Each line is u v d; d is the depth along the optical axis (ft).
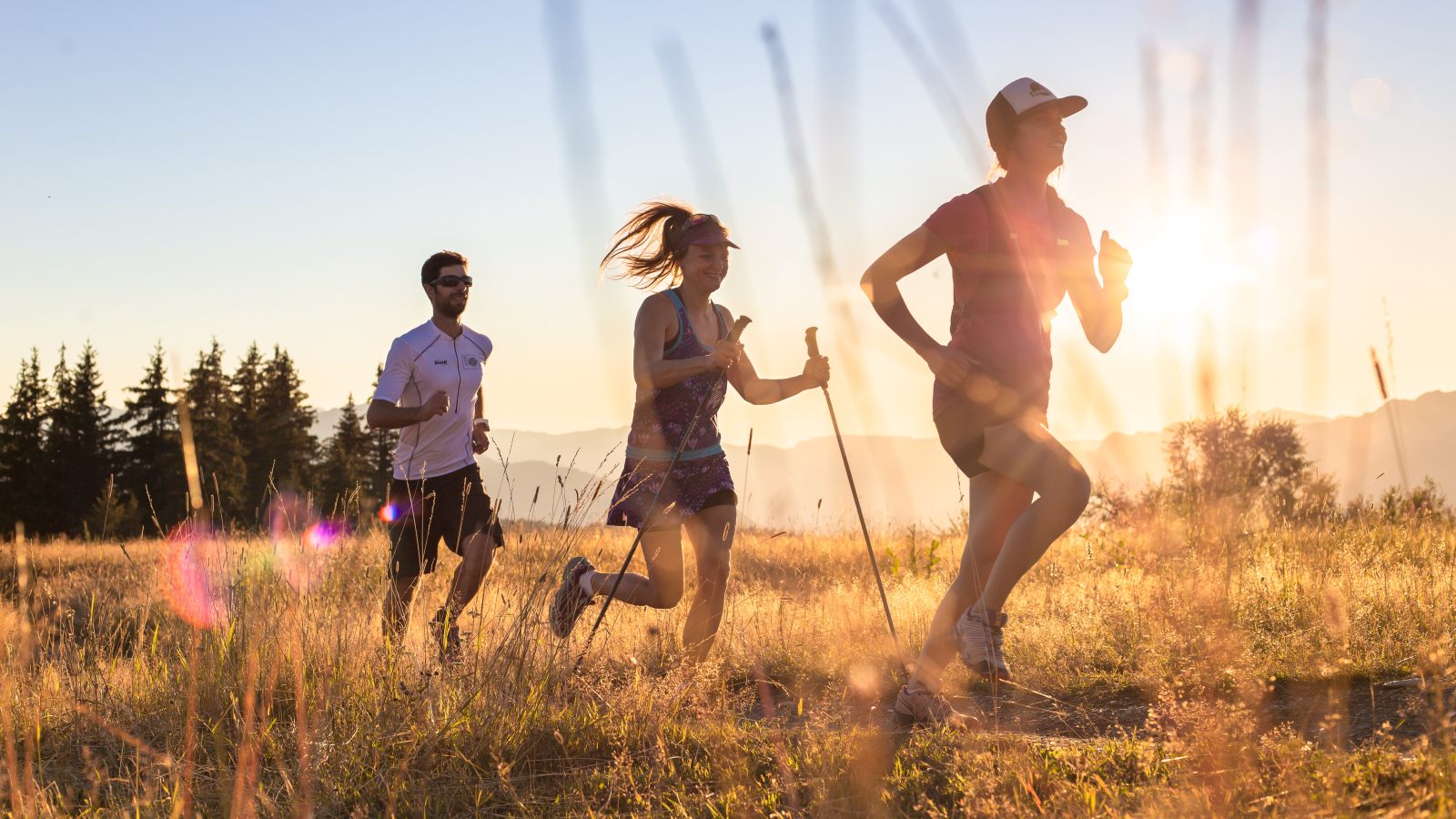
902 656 10.97
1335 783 6.63
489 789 8.82
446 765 9.30
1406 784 6.51
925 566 25.71
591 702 10.68
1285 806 6.48
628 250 15.66
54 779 9.02
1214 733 7.30
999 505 10.83
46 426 162.81
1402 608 13.60
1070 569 22.36
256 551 12.82
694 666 11.85
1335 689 8.11
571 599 14.07
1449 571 16.05
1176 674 10.75
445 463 16.22
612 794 8.23
